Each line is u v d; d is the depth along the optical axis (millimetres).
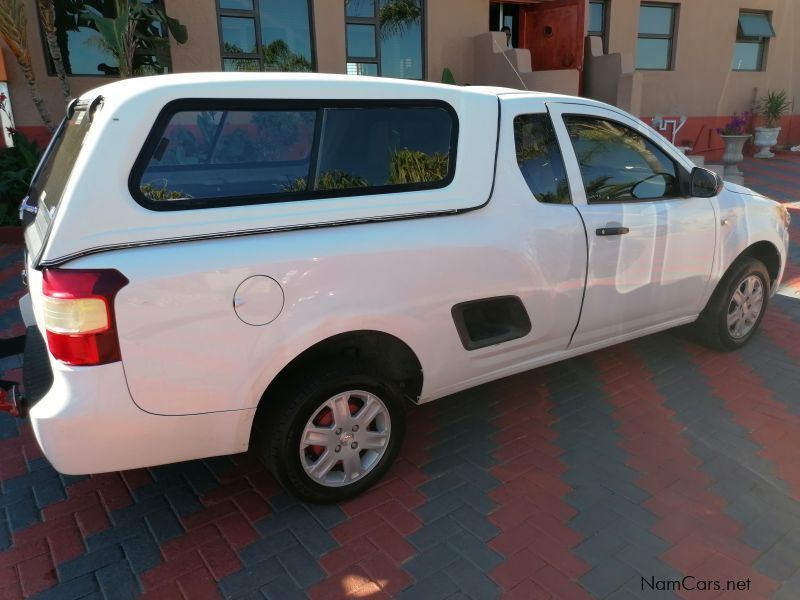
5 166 7629
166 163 2316
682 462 3246
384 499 2977
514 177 3096
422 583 2469
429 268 2809
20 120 8062
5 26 6727
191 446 2488
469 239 2912
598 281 3455
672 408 3785
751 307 4512
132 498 3008
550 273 3229
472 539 2705
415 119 2881
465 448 3395
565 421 3656
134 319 2221
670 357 4477
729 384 4074
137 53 8266
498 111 3098
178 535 2752
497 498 2977
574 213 3293
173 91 2328
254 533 2758
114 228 2205
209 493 3037
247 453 3357
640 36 12633
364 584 2469
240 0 8578
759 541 2686
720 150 14180
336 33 9195
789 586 2445
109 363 2217
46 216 2488
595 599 2389
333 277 2559
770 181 11734
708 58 13398
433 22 9922
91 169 2186
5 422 3684
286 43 9016
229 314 2371
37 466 3271
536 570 2531
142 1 8078
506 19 11180
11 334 5004
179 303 2281
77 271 2152
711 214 3957
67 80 7809
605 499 2961
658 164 3789
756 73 14320
